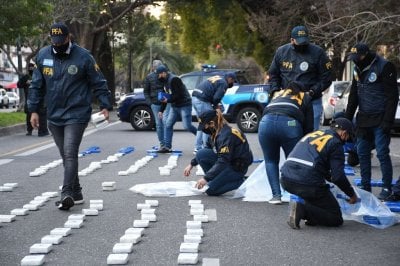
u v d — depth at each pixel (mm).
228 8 38719
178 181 8758
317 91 7426
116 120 25625
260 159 11492
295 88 6992
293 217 5883
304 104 6934
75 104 6883
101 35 36094
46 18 24156
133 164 10836
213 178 7496
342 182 5891
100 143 15000
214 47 43781
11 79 81625
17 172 9875
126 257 4797
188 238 5418
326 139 5957
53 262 4824
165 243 5395
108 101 7035
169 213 6648
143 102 18969
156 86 12508
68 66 6816
